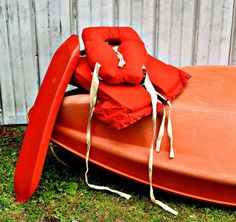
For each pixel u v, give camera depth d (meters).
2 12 3.72
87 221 2.70
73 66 2.85
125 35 3.10
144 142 2.83
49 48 3.88
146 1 3.86
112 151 2.84
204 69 3.35
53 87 2.84
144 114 2.71
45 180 3.07
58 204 2.84
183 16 3.94
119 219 2.72
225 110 2.82
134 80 2.77
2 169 3.25
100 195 2.94
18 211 2.77
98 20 3.87
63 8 3.79
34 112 2.95
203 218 2.73
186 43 4.02
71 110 2.91
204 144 2.78
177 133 2.80
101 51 2.87
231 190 2.71
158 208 2.81
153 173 2.79
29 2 3.73
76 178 3.11
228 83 3.13
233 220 2.72
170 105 2.85
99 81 2.80
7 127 4.03
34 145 2.79
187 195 2.78
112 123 2.65
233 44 4.08
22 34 3.80
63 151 3.45
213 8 3.94
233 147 2.76
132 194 2.95
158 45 4.00
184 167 2.72
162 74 2.97
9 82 3.91
